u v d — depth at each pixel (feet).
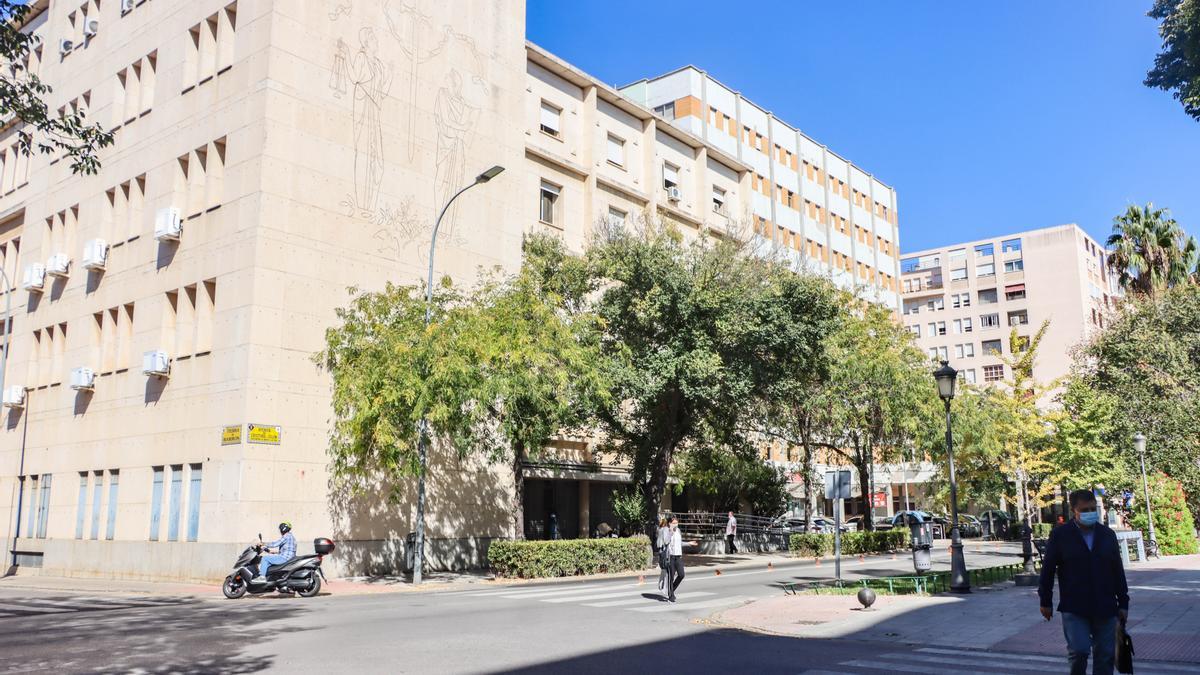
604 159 129.29
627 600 55.93
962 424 107.86
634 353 84.48
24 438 103.19
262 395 76.07
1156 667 30.42
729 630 41.68
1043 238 293.02
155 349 86.07
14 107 38.68
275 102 81.10
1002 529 155.74
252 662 31.22
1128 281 147.13
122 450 87.76
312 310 81.20
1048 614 22.18
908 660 32.86
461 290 86.79
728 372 82.43
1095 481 101.40
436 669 29.99
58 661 31.53
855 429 114.73
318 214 83.20
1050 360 285.23
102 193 97.91
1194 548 99.96
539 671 29.86
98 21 104.37
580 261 88.74
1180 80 45.19
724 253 85.51
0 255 116.67
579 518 120.88
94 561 87.81
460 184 98.68
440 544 88.79
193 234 84.69
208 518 75.51
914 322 316.60
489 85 104.78
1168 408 115.96
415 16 96.37
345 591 66.03
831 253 187.73
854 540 108.06
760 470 133.90
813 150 187.73
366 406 68.13
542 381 72.90
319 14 86.17
